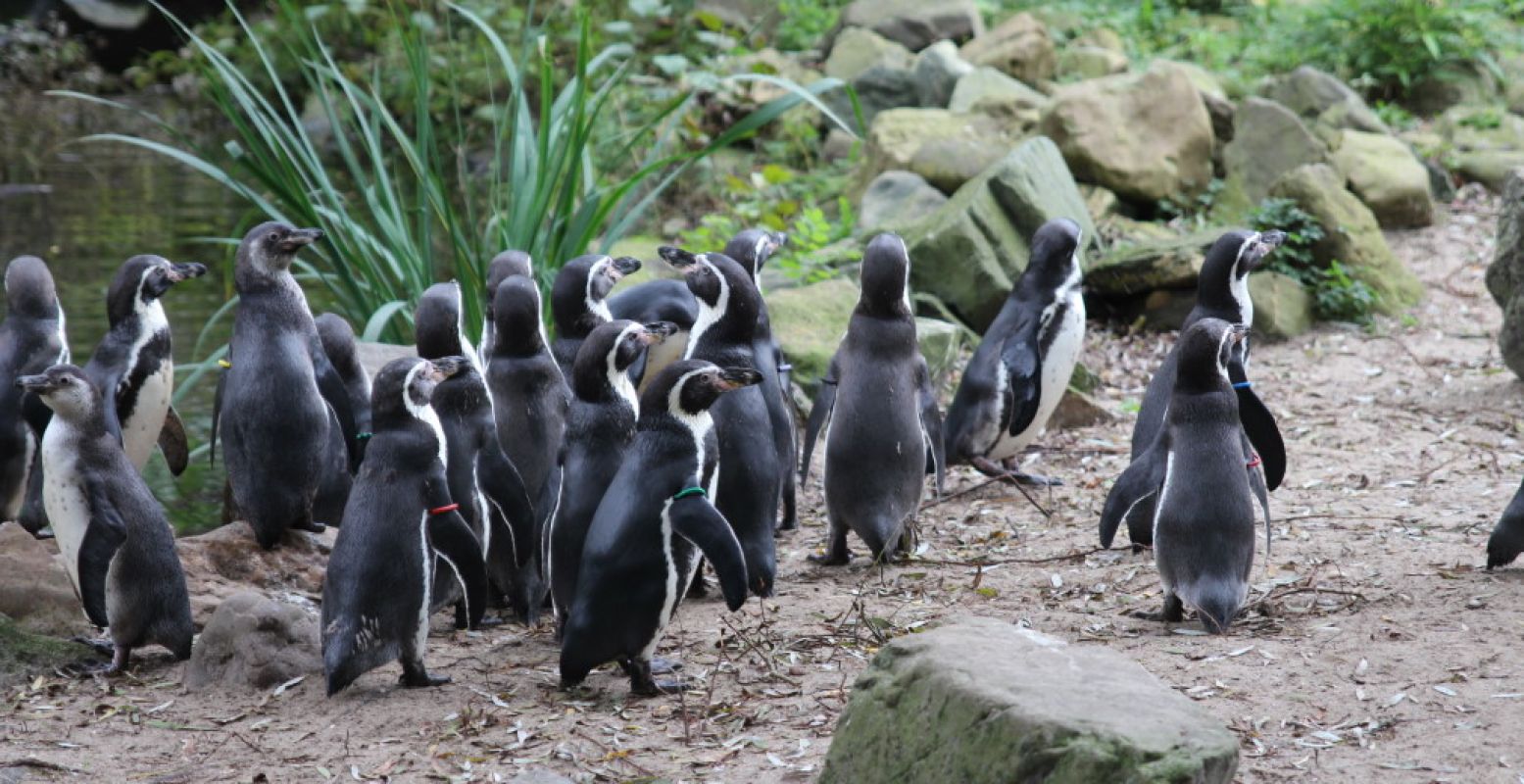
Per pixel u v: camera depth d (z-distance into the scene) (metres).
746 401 9.23
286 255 9.69
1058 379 12.36
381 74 28.44
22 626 8.77
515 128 15.32
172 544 8.48
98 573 8.02
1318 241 17.67
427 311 9.40
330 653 7.59
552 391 9.55
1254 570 9.41
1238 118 21.02
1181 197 20.31
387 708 7.73
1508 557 8.88
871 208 20.06
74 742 7.44
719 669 8.12
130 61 38.94
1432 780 6.25
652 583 7.49
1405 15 25.23
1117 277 17.08
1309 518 10.52
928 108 24.38
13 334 10.51
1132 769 5.18
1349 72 25.94
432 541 7.77
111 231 22.20
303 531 10.02
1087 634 8.34
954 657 5.98
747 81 25.23
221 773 7.01
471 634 9.19
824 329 14.79
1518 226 13.79
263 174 14.55
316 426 9.62
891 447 9.80
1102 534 8.45
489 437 8.77
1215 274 11.12
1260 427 9.01
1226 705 7.11
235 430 9.55
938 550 10.52
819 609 9.14
